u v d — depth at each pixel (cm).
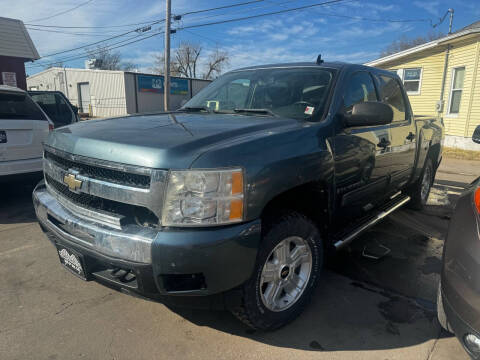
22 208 523
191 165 191
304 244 256
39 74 4325
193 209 190
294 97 304
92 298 292
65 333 249
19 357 225
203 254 188
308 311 277
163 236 190
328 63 333
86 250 216
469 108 1178
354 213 322
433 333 252
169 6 2105
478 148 1164
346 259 368
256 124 252
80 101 3788
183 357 227
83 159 225
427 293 305
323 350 234
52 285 311
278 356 229
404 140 392
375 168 330
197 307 211
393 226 469
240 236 195
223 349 234
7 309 275
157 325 258
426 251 393
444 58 1304
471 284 184
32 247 385
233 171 195
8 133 487
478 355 182
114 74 3347
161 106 3591
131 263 196
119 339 243
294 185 227
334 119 277
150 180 194
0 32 1346
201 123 260
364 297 298
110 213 215
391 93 396
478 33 1097
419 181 498
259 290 226
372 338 246
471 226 198
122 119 290
